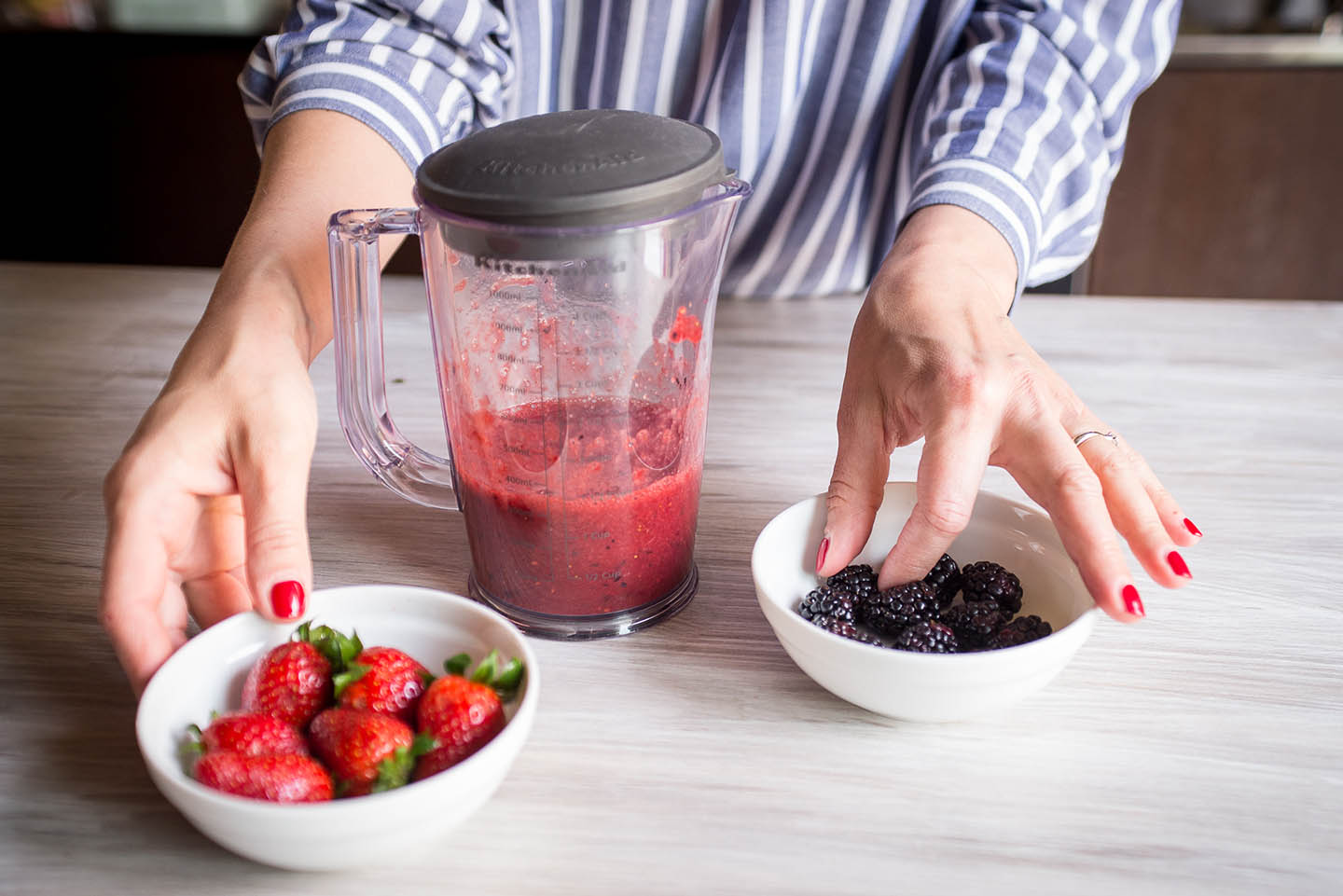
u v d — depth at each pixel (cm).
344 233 68
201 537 67
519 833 56
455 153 62
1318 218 225
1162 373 106
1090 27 101
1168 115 220
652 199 58
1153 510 66
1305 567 78
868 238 127
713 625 73
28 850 56
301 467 65
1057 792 59
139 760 61
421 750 54
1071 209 103
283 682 58
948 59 111
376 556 80
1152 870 54
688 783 59
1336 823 56
